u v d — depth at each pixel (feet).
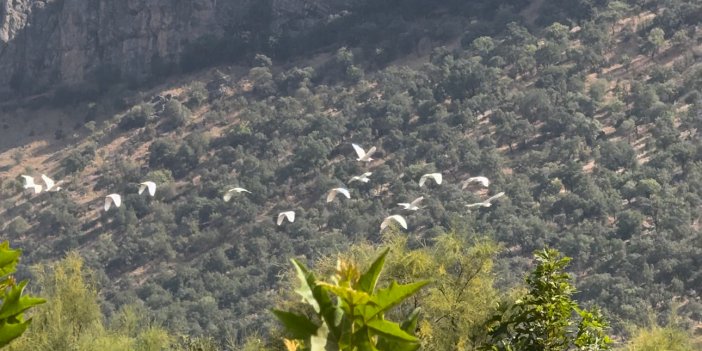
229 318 483.92
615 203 521.65
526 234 497.87
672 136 589.32
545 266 52.80
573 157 614.34
